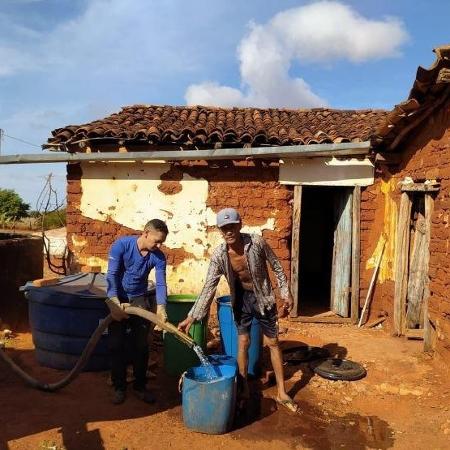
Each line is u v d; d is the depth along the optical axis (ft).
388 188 28.14
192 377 16.08
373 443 15.20
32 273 28.19
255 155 27.53
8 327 25.71
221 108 37.68
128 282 17.20
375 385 19.36
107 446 14.24
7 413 16.03
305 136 29.01
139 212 29.43
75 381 19.01
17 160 28.99
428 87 20.20
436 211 22.11
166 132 28.25
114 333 16.98
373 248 29.04
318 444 15.01
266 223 29.19
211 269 16.53
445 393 18.60
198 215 29.35
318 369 20.39
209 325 27.22
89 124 30.30
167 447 14.38
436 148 22.09
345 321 29.17
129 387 18.47
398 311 25.93
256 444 14.82
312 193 45.80
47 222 56.65
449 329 20.25
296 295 29.17
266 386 19.25
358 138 27.63
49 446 14.05
